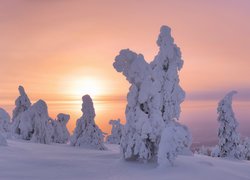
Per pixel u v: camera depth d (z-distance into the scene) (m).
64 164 23.02
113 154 28.75
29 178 18.17
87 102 40.97
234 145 44.84
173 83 25.95
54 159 24.91
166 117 25.64
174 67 26.11
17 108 49.72
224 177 20.61
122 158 24.58
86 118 41.00
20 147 31.06
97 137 40.62
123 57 25.00
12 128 45.72
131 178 19.41
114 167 22.48
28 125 43.69
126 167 22.53
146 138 24.17
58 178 18.73
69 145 41.56
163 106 25.88
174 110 26.00
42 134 42.81
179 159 24.88
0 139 29.28
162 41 26.28
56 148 34.69
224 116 44.91
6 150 27.11
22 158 24.12
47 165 22.34
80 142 40.31
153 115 24.20
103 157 27.61
